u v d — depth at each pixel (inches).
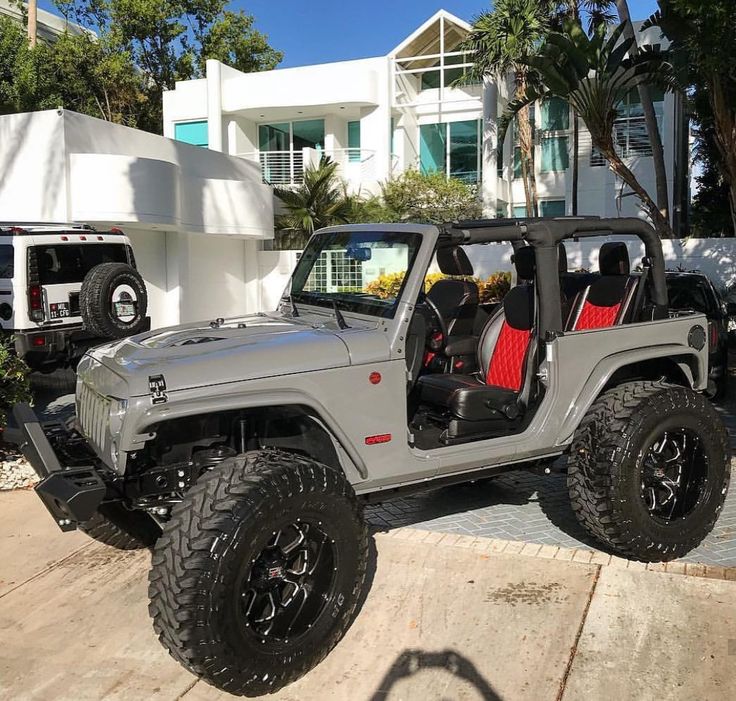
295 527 136.9
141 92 1322.6
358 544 141.2
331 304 174.1
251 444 156.6
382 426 152.2
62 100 1175.0
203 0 1414.9
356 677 136.6
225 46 1437.0
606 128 614.2
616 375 193.6
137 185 579.5
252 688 127.7
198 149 717.3
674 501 178.1
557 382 170.1
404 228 164.4
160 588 123.0
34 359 387.5
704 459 179.6
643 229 186.2
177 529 124.6
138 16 1330.0
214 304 761.0
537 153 1060.5
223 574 121.9
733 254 591.5
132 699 132.3
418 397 182.2
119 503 177.3
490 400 170.9
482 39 832.3
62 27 1350.9
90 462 149.5
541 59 597.9
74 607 164.6
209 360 139.7
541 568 174.9
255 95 1027.3
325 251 183.8
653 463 173.8
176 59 1412.4
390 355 152.6
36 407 378.6
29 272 382.6
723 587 162.6
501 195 1051.9
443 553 184.4
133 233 640.4
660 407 170.7
